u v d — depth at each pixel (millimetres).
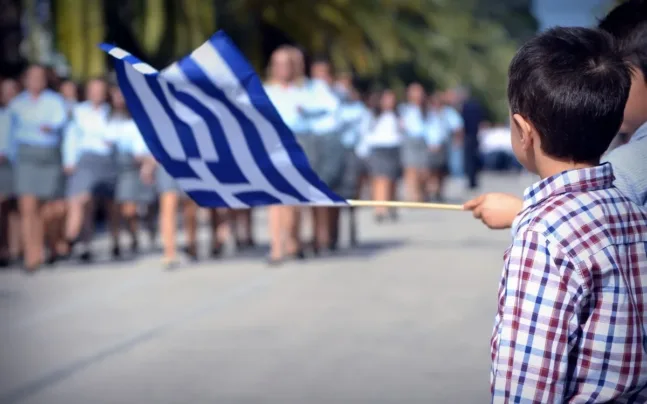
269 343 7051
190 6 19312
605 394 2094
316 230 12203
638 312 2109
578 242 2090
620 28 2732
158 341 7207
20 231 12766
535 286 2064
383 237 14367
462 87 52312
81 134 12031
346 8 24391
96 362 6598
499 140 40250
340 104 12664
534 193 2229
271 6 22609
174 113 2992
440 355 6617
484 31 60938
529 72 2229
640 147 2500
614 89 2195
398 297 8867
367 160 17109
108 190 12258
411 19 47094
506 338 2074
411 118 19812
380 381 5969
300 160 2998
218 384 5949
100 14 17938
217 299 8984
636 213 2186
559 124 2193
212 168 3064
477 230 15297
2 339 7430
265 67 23547
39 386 5996
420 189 20578
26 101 11523
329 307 8422
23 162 11297
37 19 18297
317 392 5738
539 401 2037
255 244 13977
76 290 9844
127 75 2957
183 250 13203
